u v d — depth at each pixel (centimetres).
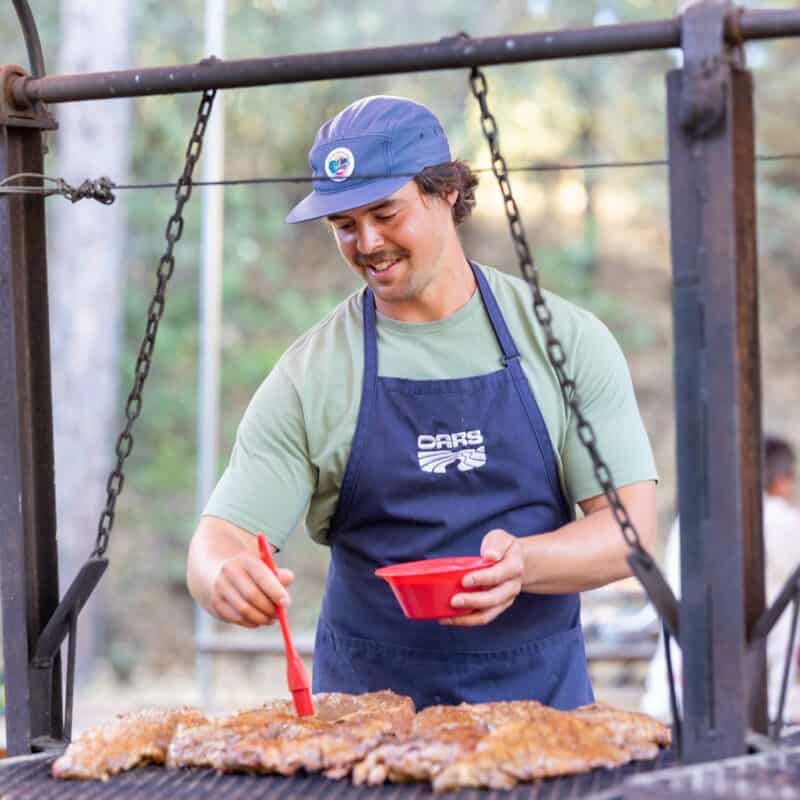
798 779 195
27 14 268
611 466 280
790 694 525
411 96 1463
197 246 1465
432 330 285
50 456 273
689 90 212
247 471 287
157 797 215
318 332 295
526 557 265
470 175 287
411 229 265
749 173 227
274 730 236
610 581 272
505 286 290
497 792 209
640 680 915
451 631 286
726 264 213
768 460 564
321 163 266
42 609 272
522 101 1481
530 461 284
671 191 218
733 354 213
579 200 1552
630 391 288
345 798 212
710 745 215
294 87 1482
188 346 1462
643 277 1537
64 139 1156
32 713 266
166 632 1378
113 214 1162
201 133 256
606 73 1498
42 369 272
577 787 211
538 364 284
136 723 243
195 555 274
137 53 1380
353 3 1385
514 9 1386
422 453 284
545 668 289
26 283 270
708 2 218
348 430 286
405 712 251
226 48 1365
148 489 1434
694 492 217
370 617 293
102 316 1158
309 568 1389
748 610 230
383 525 290
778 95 1477
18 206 268
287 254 1535
